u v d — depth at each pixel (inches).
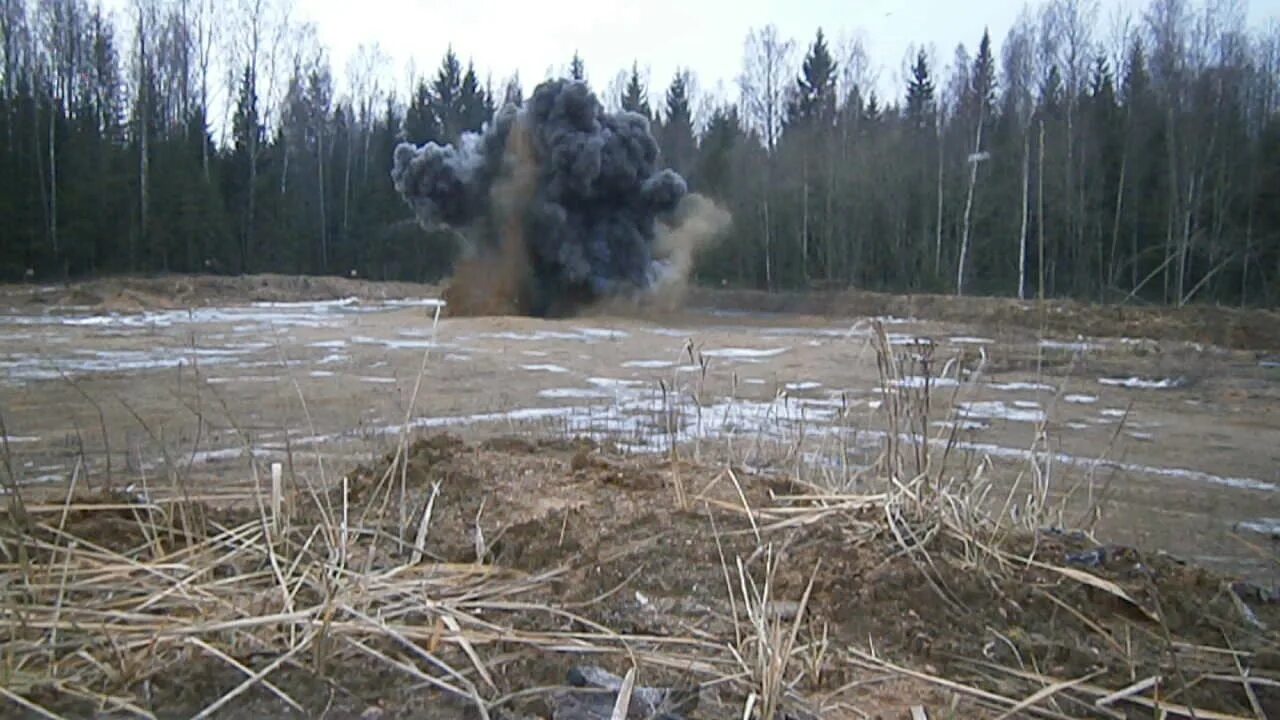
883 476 216.2
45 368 607.8
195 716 99.9
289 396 505.0
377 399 503.2
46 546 134.3
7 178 1505.9
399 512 185.9
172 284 1423.5
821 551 160.4
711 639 127.5
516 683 111.2
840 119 1830.7
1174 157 1196.5
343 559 136.0
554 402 508.4
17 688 102.7
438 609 125.2
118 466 312.7
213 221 1704.0
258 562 146.3
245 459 323.0
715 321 1235.2
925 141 1722.4
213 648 113.0
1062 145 1417.3
